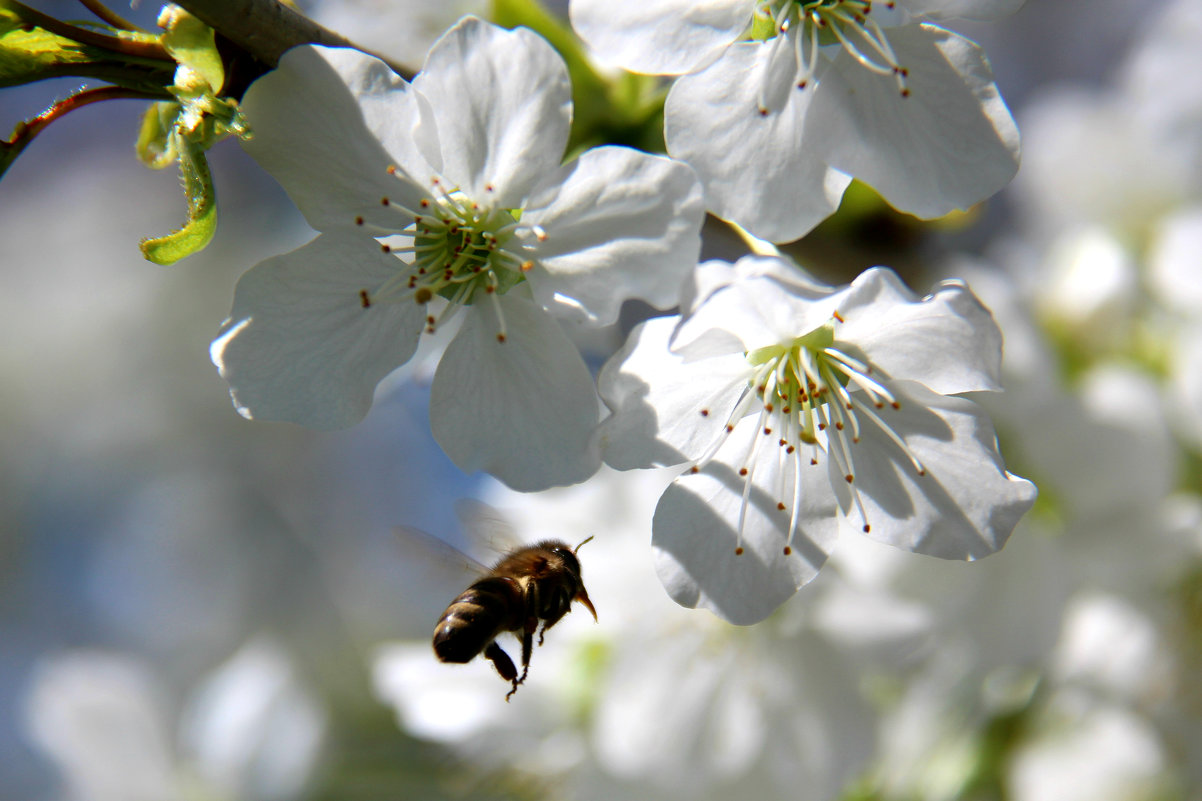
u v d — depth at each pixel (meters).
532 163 0.29
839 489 0.30
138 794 0.38
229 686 0.38
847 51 0.30
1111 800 0.33
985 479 0.30
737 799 0.33
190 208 0.29
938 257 0.34
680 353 0.30
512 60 0.29
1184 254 0.34
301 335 0.30
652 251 0.29
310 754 0.38
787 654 0.33
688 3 0.29
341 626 0.42
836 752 0.33
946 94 0.30
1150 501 0.33
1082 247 0.35
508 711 0.34
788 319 0.30
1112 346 0.34
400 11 0.34
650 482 0.33
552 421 0.30
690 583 0.30
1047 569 0.33
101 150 0.55
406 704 0.34
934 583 0.32
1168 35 0.36
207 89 0.29
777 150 0.30
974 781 0.33
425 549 0.32
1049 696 0.33
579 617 0.33
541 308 0.30
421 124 0.29
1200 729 0.33
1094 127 0.36
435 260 0.30
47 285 0.52
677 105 0.30
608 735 0.33
